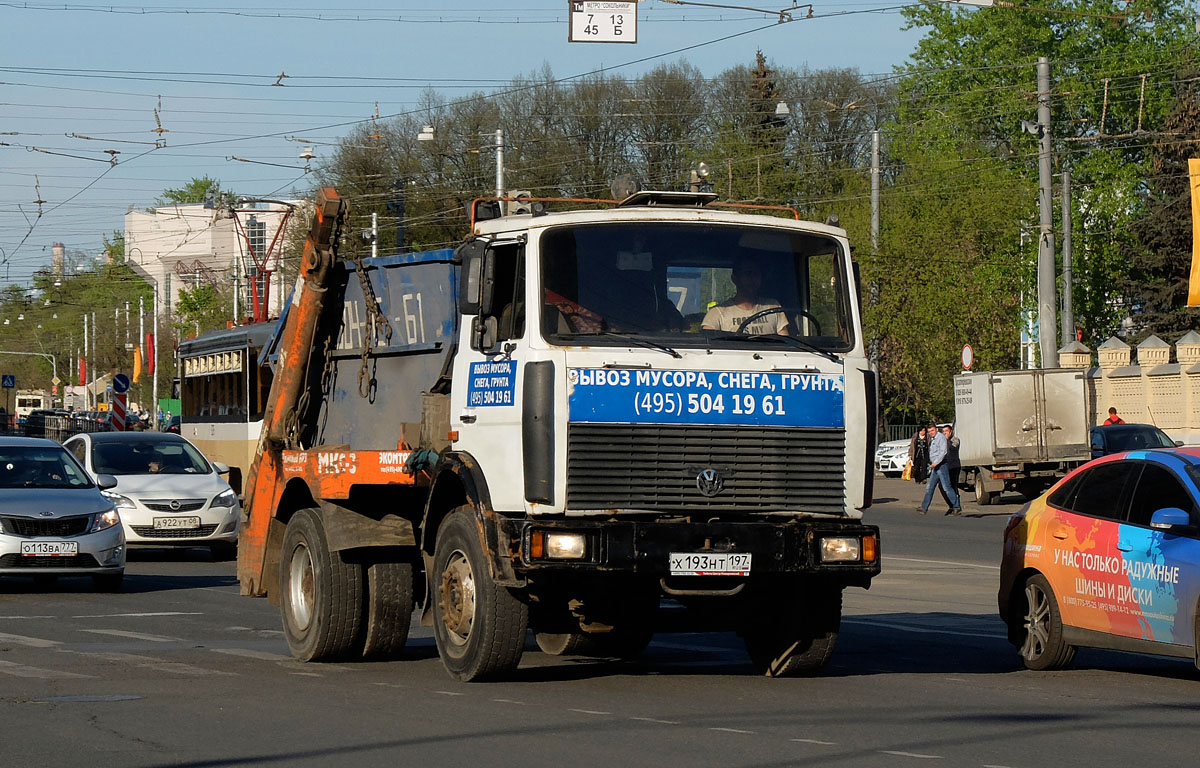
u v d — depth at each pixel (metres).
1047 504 17.44
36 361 188.75
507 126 96.38
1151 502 16.06
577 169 96.19
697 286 14.77
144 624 21.62
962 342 74.81
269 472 18.86
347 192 95.38
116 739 12.21
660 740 12.09
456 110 97.06
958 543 40.12
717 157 95.81
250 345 38.91
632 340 14.38
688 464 14.33
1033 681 16.08
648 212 14.83
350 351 17.80
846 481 14.77
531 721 13.04
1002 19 94.25
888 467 79.06
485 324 14.84
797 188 100.50
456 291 15.68
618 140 98.19
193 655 18.03
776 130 99.12
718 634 21.14
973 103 95.06
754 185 96.56
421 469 15.77
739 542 14.21
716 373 14.47
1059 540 16.92
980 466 58.72
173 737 12.30
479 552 14.79
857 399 14.92
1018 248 76.81
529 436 14.13
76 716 13.34
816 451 14.70
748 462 14.48
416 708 13.78
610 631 15.70
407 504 16.92
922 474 70.12
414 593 17.48
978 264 75.31
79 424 110.62
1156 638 15.56
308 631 17.30
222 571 31.30
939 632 21.05
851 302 15.20
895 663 17.75
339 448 17.28
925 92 99.12
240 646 19.08
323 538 17.25
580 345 14.25
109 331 154.75
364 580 17.20
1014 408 57.97
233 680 15.77
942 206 77.06
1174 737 12.38
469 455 14.99
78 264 163.12
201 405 43.62
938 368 75.56
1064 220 71.31
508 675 15.23
